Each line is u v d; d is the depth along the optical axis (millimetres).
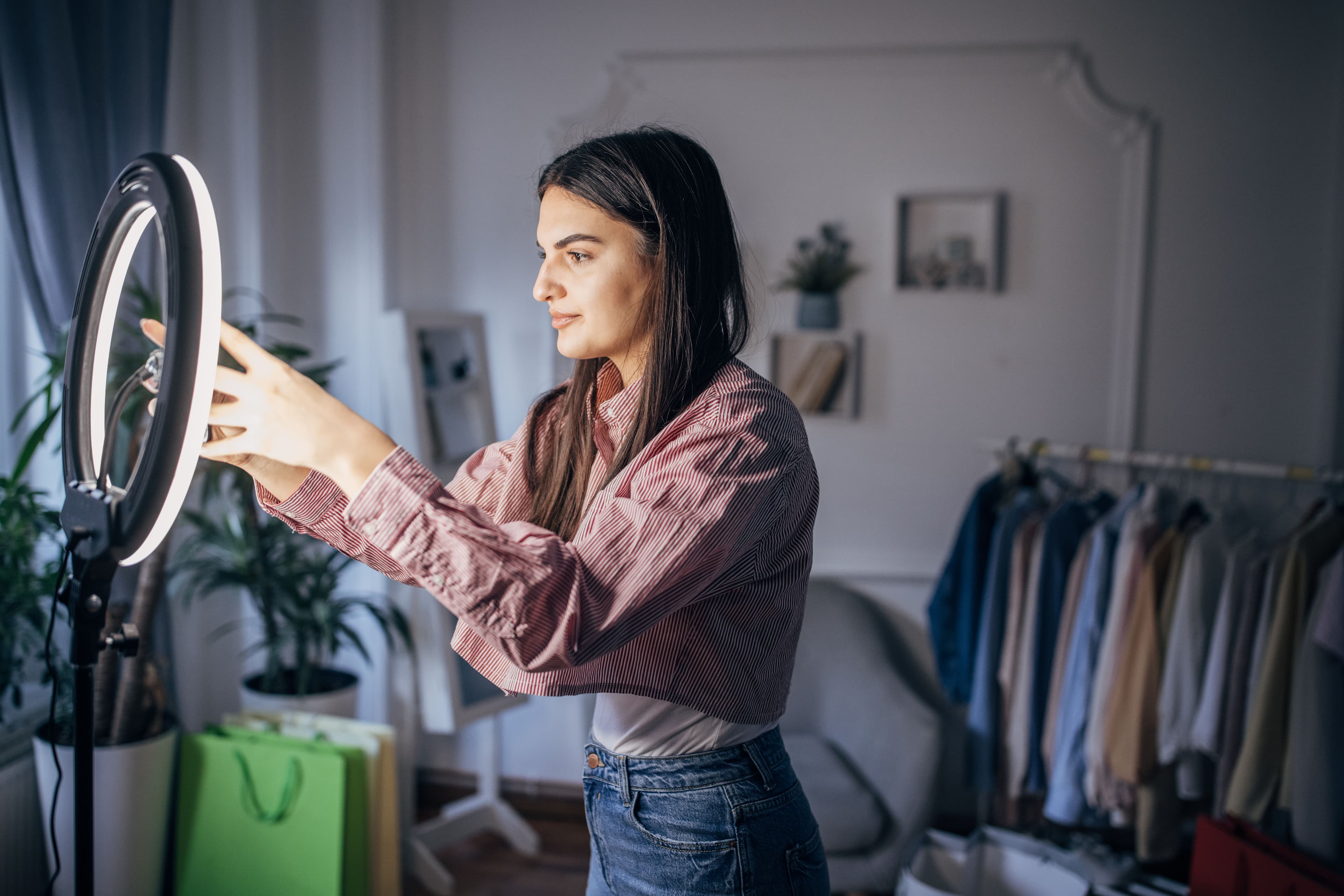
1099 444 3010
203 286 640
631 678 835
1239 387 2949
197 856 2156
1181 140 2916
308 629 2506
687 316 827
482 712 2768
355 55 2965
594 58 3068
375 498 638
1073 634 2535
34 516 1987
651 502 697
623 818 961
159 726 2180
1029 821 2762
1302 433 2932
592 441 950
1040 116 2955
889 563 3094
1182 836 2916
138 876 2084
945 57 2961
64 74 2029
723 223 872
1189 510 2604
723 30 3027
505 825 2883
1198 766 2438
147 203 747
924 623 3086
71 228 2055
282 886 2107
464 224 3135
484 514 691
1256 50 2879
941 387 3053
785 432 794
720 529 692
